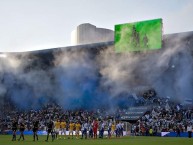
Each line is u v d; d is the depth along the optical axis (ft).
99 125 177.68
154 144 108.47
